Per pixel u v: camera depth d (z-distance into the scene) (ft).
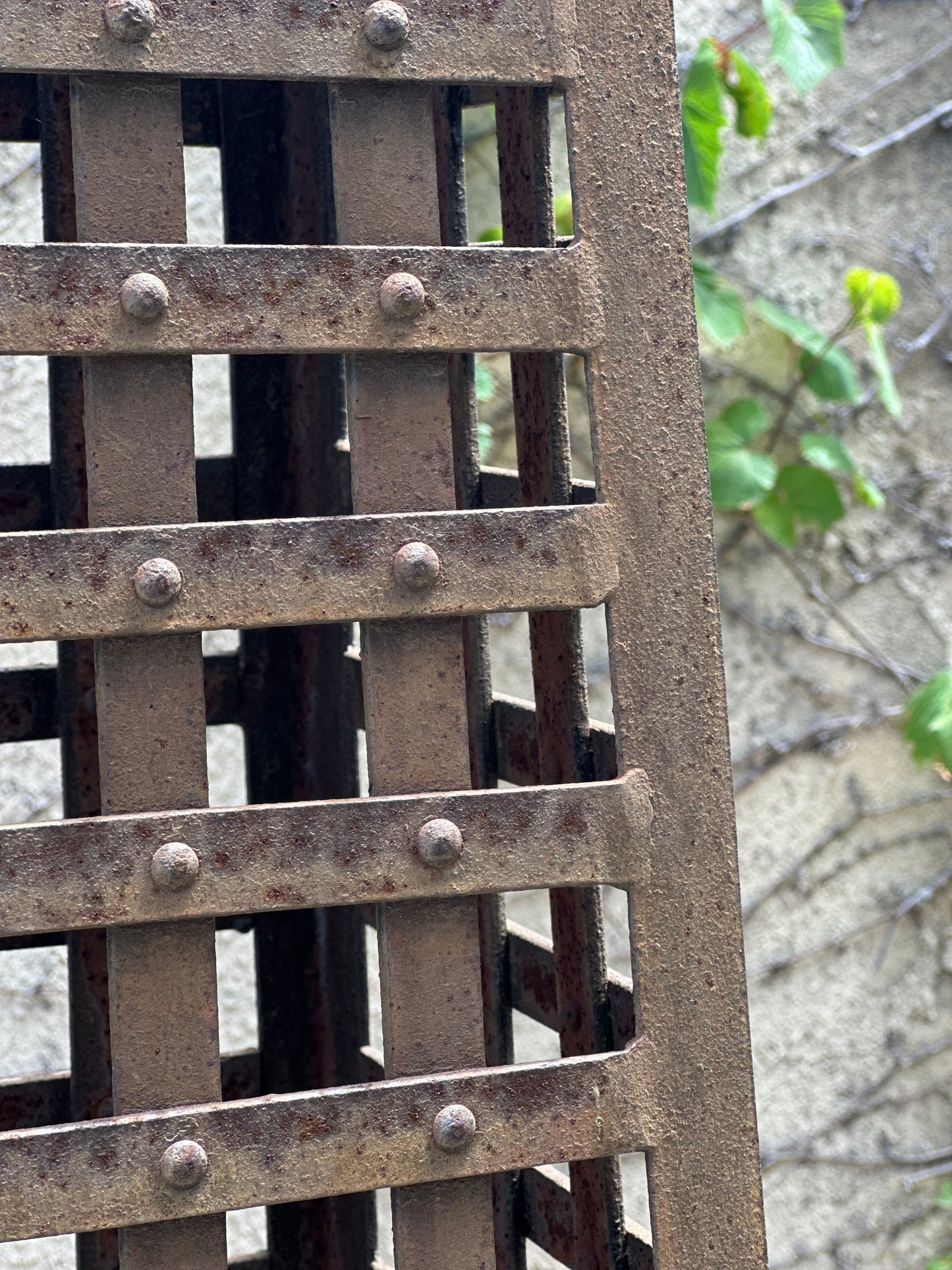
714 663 2.40
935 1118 6.59
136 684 2.23
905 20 6.68
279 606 2.23
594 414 2.37
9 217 5.22
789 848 6.41
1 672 3.24
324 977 3.42
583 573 2.34
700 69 5.47
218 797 5.36
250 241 3.31
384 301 2.28
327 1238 3.35
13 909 2.12
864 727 6.56
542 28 2.38
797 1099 6.36
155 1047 2.21
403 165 2.37
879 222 6.65
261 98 3.32
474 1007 2.31
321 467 3.36
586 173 2.39
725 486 6.10
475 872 2.27
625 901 6.01
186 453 2.27
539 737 2.66
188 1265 2.18
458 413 2.94
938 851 6.66
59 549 2.17
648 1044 2.32
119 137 2.27
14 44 2.19
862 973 6.50
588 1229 2.52
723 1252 2.33
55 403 3.11
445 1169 2.22
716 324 5.93
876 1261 6.44
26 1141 2.11
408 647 2.32
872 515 6.65
